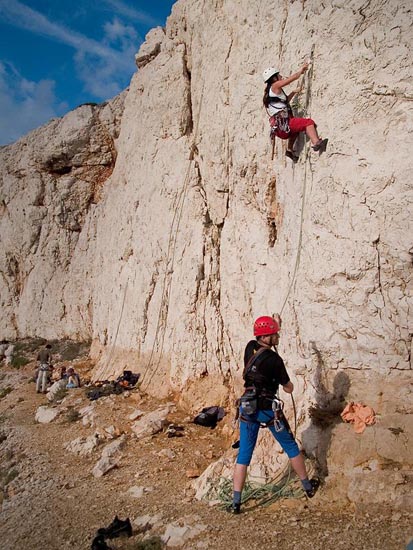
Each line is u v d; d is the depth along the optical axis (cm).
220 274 1033
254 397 509
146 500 629
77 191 2256
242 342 910
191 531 505
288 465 564
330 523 471
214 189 1068
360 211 586
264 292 804
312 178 647
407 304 553
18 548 575
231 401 947
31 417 1195
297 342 647
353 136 600
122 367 1354
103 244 1745
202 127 1139
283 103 655
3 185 2467
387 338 559
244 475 518
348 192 597
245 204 913
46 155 2238
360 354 572
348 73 615
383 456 510
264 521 498
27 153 2359
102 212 1883
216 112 1037
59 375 1529
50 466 828
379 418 540
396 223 562
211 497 582
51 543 568
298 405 616
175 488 655
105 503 642
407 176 559
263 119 831
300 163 682
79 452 869
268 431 622
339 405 569
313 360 607
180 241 1176
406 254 554
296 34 709
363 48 605
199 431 899
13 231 2362
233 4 977
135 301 1351
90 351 1767
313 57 666
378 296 569
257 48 844
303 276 640
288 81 643
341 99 618
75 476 764
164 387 1113
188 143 1256
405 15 579
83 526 590
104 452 823
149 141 1418
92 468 784
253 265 858
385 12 593
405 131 567
